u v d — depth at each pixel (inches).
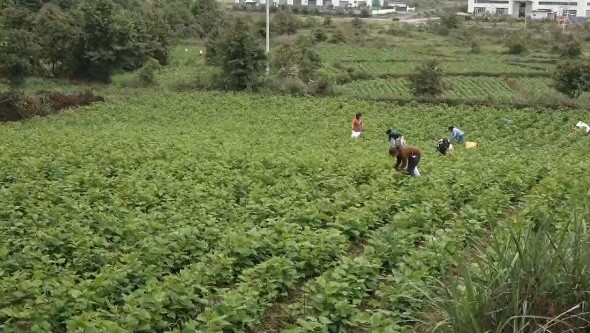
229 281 331.3
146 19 2240.4
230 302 278.7
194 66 2059.5
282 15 3304.6
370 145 890.1
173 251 360.5
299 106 1317.7
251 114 1225.4
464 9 5413.4
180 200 474.0
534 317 211.0
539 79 2097.7
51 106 1227.2
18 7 2196.1
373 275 321.1
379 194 506.3
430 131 1096.8
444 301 230.8
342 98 1405.0
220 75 1530.5
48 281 305.7
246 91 1485.0
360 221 422.6
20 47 1445.6
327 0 5393.7
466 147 904.3
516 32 3221.0
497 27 3690.9
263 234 375.6
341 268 317.7
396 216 430.6
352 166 631.2
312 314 289.0
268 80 1517.0
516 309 213.2
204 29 2906.0
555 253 230.1
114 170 621.3
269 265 325.1
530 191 543.5
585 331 228.4
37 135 880.3
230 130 1024.2
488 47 2881.4
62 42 1681.8
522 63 2394.2
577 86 1565.0
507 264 233.9
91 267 345.4
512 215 471.8
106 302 289.9
